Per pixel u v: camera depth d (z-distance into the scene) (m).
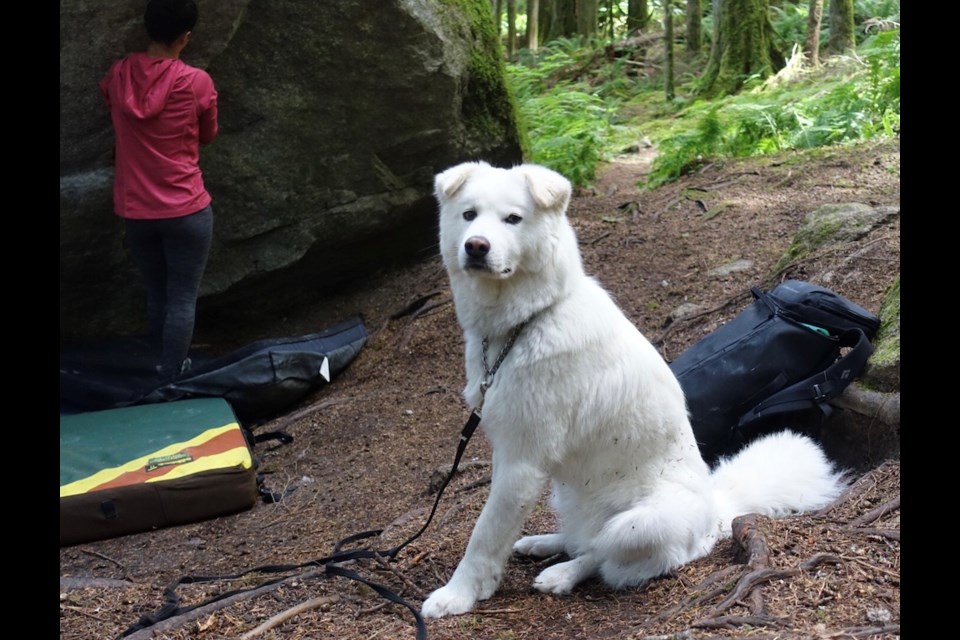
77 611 3.44
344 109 6.42
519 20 22.64
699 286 5.86
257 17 5.98
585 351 3.01
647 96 14.10
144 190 5.38
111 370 6.09
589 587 3.14
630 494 3.12
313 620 3.02
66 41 5.43
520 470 3.02
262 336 6.96
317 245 6.73
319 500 4.64
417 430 5.25
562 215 3.10
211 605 3.21
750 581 2.59
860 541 2.78
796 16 13.98
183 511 4.55
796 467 3.39
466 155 7.09
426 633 2.81
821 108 8.68
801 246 5.55
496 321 3.05
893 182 6.52
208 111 5.45
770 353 3.94
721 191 7.25
